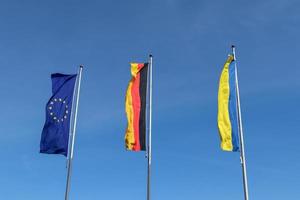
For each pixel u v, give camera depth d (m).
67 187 35.62
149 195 34.78
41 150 36.69
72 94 38.41
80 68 39.41
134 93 37.44
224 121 35.38
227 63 37.12
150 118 36.72
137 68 38.38
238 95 35.97
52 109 37.69
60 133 37.00
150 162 35.59
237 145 34.69
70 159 36.47
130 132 36.19
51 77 38.78
